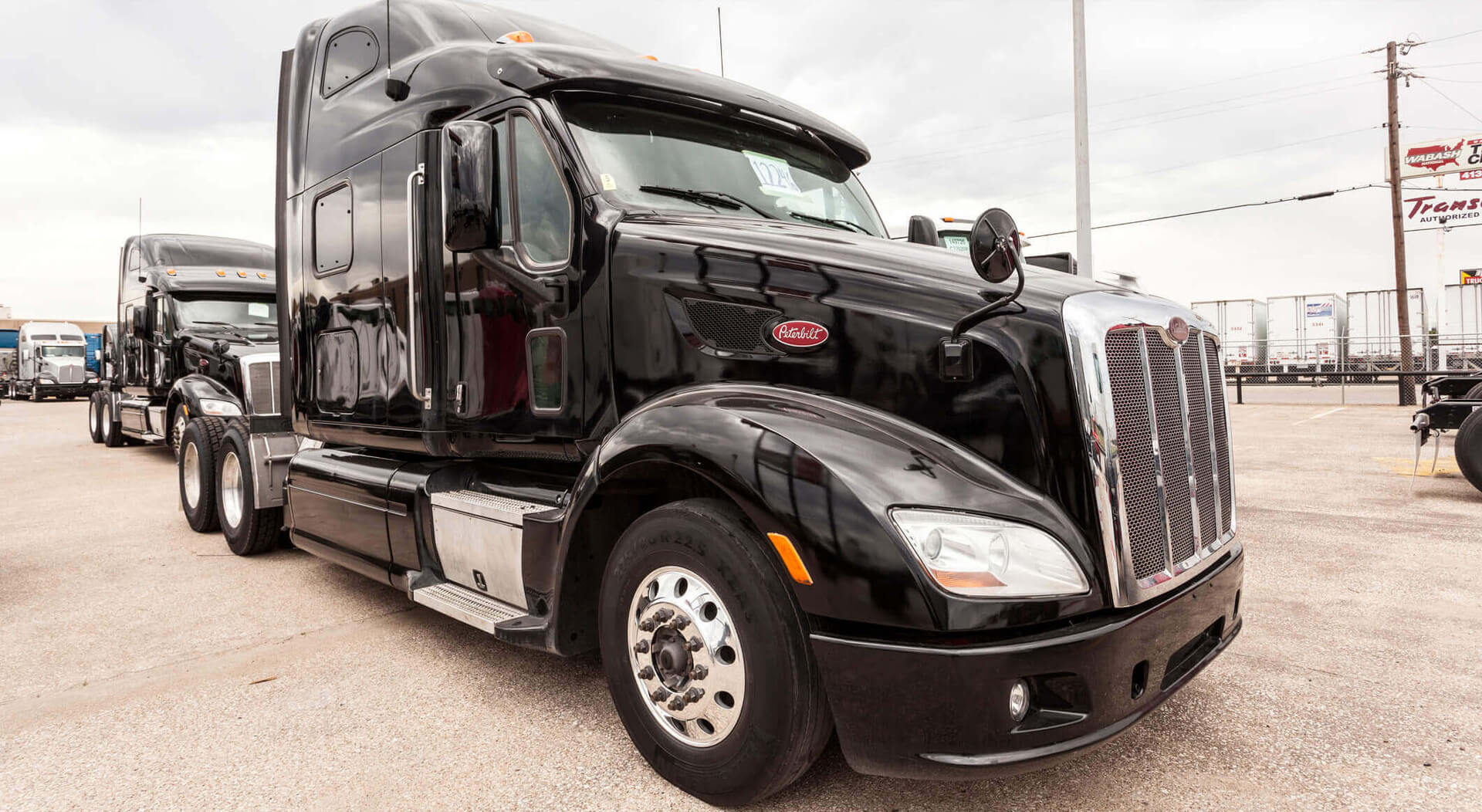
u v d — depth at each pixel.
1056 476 2.30
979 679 2.09
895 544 2.14
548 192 3.34
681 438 2.51
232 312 10.49
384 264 4.10
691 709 2.53
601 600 2.83
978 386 2.40
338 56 4.64
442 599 3.50
